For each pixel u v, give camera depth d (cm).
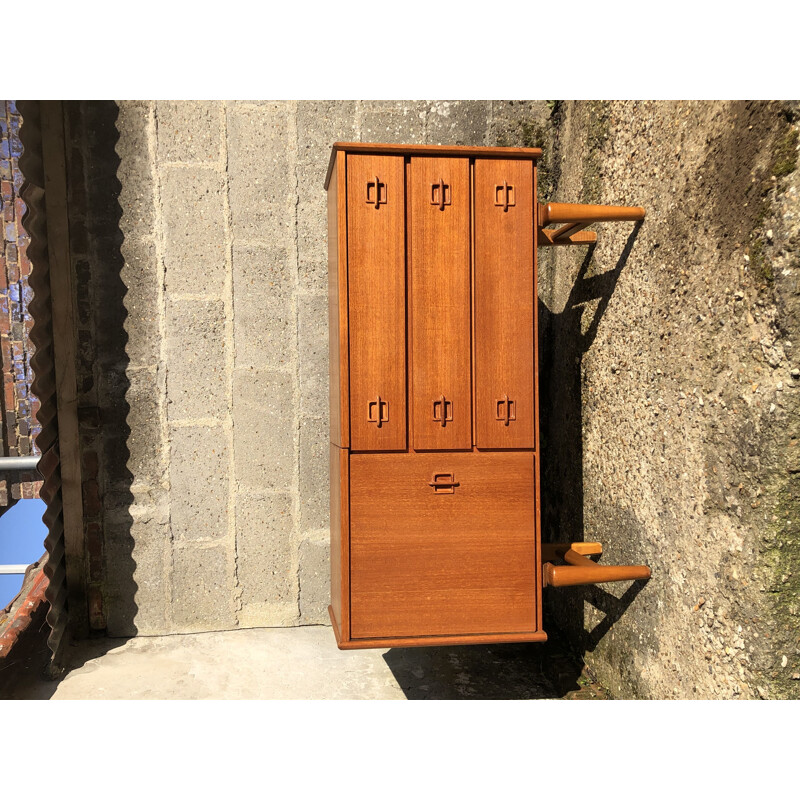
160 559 248
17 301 464
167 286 243
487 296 184
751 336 142
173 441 246
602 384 214
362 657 237
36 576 315
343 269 179
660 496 179
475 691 215
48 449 226
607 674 209
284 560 255
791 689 138
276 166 246
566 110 248
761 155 139
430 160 181
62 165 231
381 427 181
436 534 183
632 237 194
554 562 222
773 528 136
